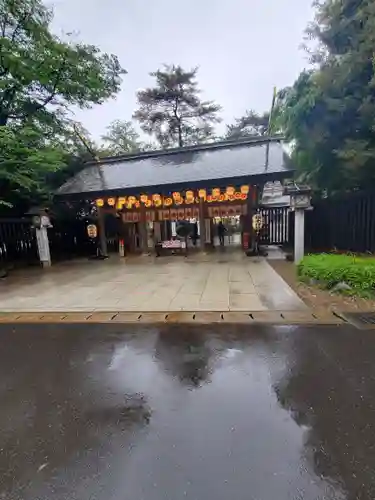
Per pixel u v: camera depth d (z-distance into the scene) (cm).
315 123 800
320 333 410
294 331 420
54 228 1275
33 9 1073
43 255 1079
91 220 1343
